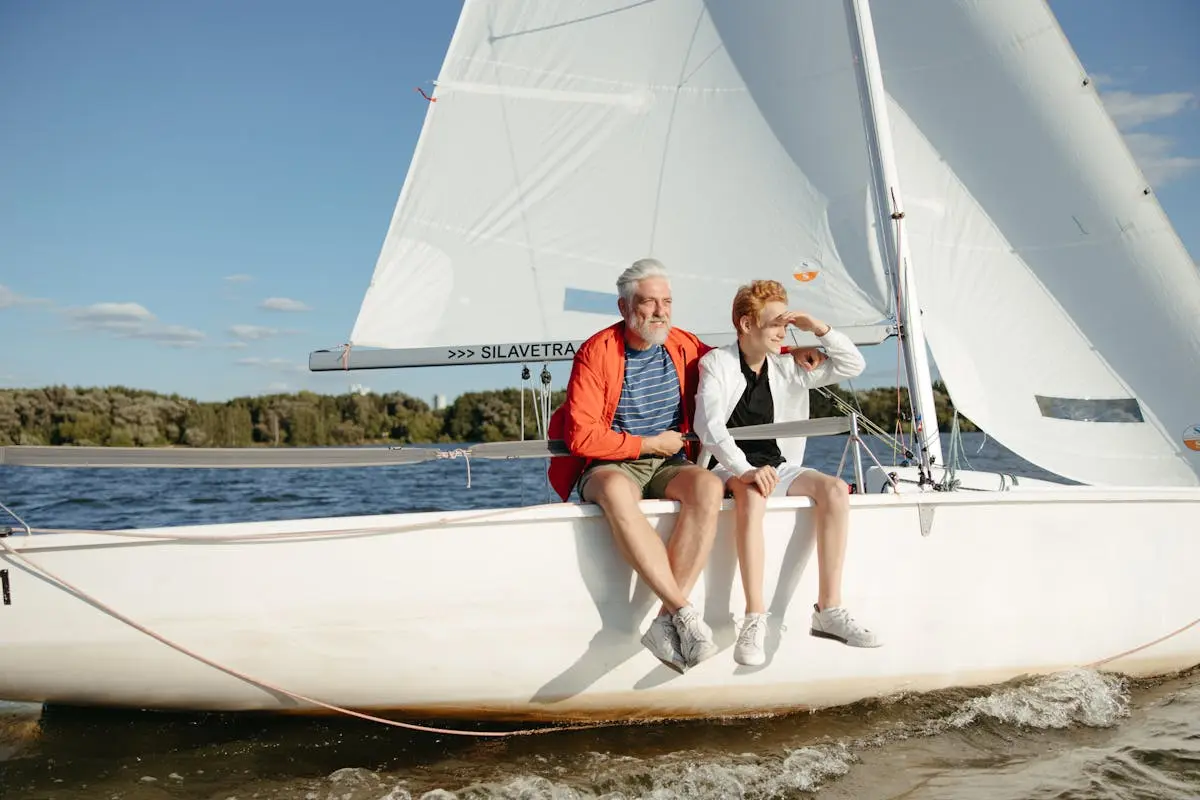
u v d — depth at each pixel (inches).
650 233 155.7
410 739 108.6
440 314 155.0
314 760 103.2
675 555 104.3
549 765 101.3
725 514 107.3
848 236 146.2
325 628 101.1
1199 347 139.7
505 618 103.7
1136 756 101.2
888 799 92.5
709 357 114.5
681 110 153.9
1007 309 152.6
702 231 154.2
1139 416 144.2
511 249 156.1
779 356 123.6
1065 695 115.2
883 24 158.9
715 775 97.5
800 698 112.7
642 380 114.0
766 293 114.5
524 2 154.0
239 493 375.6
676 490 106.4
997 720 110.3
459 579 102.5
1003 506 114.2
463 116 154.8
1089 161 145.3
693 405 117.6
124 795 95.0
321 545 100.7
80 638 98.7
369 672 103.0
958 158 154.7
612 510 102.3
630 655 106.4
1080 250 147.1
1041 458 150.2
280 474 523.2
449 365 155.3
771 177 150.5
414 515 102.0
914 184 157.5
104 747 105.7
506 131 155.6
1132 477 144.4
